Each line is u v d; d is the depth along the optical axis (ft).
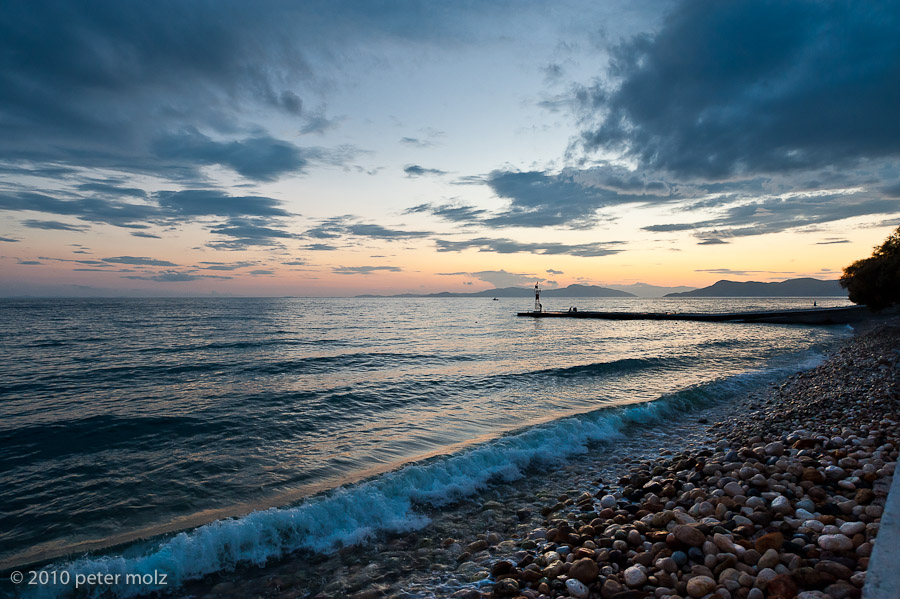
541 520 25.23
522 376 76.43
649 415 49.26
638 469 32.48
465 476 31.48
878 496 19.03
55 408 51.08
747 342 144.87
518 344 138.21
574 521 24.12
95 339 131.54
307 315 311.88
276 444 39.19
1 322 204.44
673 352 116.67
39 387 63.31
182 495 28.60
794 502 20.68
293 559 21.76
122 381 68.39
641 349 125.39
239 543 21.93
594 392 63.36
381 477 29.19
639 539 19.66
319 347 119.65
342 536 23.79
